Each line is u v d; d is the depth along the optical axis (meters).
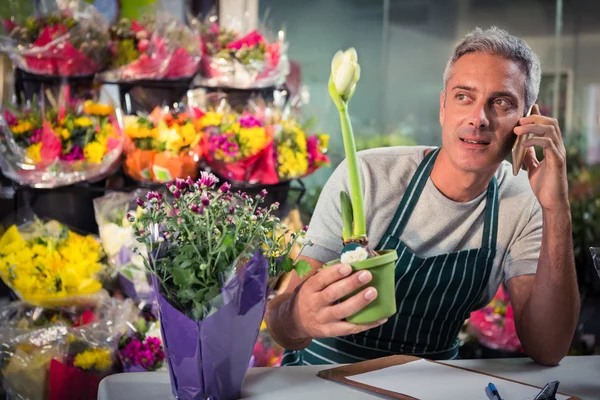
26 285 2.57
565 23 6.28
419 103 6.30
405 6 6.20
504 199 1.81
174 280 1.18
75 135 2.92
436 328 1.83
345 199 1.37
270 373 1.44
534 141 1.59
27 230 2.74
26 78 3.04
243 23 3.73
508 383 1.38
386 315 1.32
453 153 1.65
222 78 3.34
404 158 1.87
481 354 3.73
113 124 2.98
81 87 3.13
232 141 3.09
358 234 1.35
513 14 6.32
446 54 6.29
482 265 1.78
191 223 1.24
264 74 3.37
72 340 2.42
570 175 5.35
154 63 3.10
